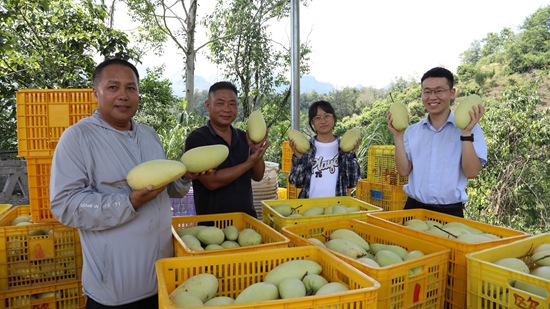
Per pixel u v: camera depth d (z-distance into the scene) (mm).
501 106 9164
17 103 2598
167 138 9586
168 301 1307
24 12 7992
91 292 2061
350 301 1403
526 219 8539
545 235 2283
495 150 8922
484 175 9055
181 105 16188
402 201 5000
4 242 2662
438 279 1983
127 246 2061
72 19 8711
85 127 2043
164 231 2221
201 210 3223
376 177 5266
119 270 2051
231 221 2861
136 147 2207
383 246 2270
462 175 3043
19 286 2721
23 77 7941
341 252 2084
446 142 3051
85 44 8734
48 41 8656
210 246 2295
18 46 8477
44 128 2645
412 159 3244
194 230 2504
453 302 2102
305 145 3707
